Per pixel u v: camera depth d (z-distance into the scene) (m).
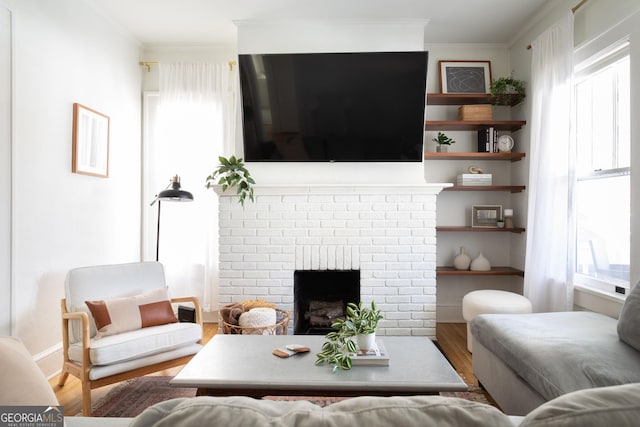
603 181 2.90
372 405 0.61
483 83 4.01
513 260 4.04
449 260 4.11
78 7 3.09
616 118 2.78
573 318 2.33
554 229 3.09
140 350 2.28
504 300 2.96
